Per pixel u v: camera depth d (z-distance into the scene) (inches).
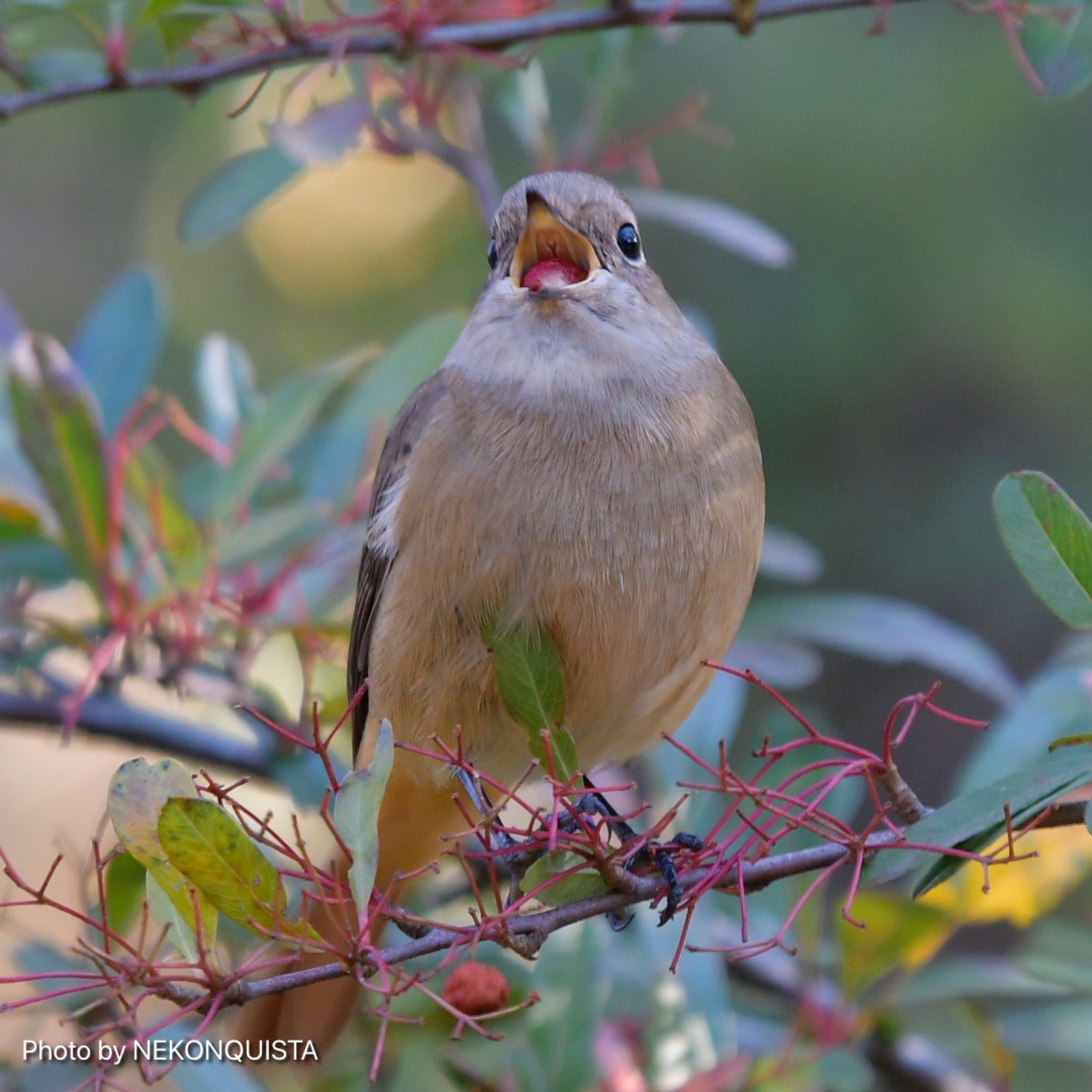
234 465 305.9
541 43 321.1
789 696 512.1
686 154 481.7
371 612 295.1
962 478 490.6
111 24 280.8
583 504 265.7
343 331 529.7
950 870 202.4
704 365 286.7
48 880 193.2
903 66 480.4
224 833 191.3
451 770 276.2
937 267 476.7
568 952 273.1
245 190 323.9
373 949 194.5
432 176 537.3
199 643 305.4
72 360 341.1
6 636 315.9
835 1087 278.5
